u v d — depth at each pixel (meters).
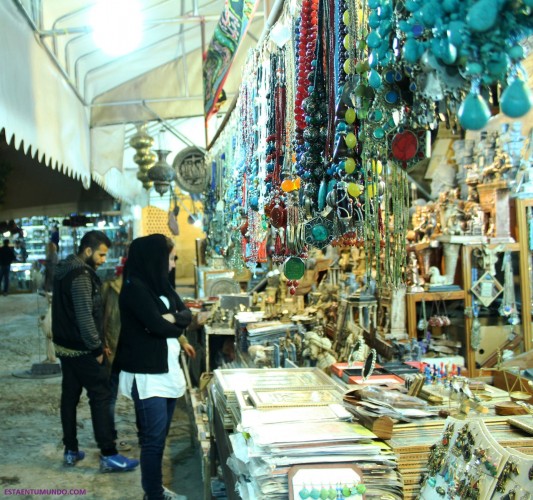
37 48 3.66
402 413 1.84
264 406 2.04
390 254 1.54
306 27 1.85
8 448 4.38
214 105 4.13
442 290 3.57
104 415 3.94
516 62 0.78
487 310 3.74
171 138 8.51
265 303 4.59
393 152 1.34
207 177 5.36
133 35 4.12
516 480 1.29
